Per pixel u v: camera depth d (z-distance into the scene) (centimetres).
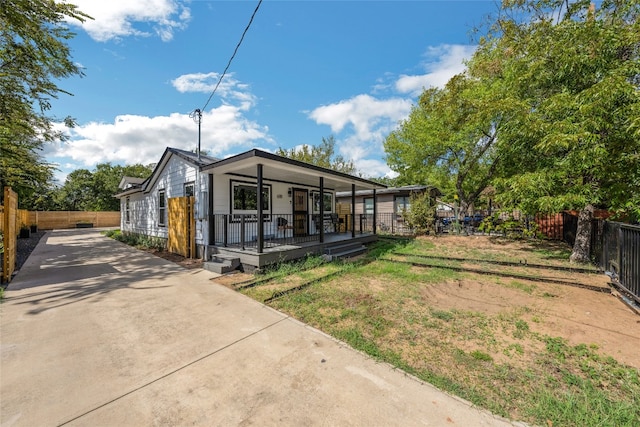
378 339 305
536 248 883
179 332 321
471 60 1203
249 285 515
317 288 500
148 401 201
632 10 614
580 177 644
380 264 709
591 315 375
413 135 1468
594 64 604
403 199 1634
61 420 181
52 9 682
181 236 860
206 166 703
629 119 481
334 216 1188
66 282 545
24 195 1494
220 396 207
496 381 229
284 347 285
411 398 204
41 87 828
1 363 251
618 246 469
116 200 3153
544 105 632
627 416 184
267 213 931
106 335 312
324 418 183
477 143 1229
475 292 491
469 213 1463
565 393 212
